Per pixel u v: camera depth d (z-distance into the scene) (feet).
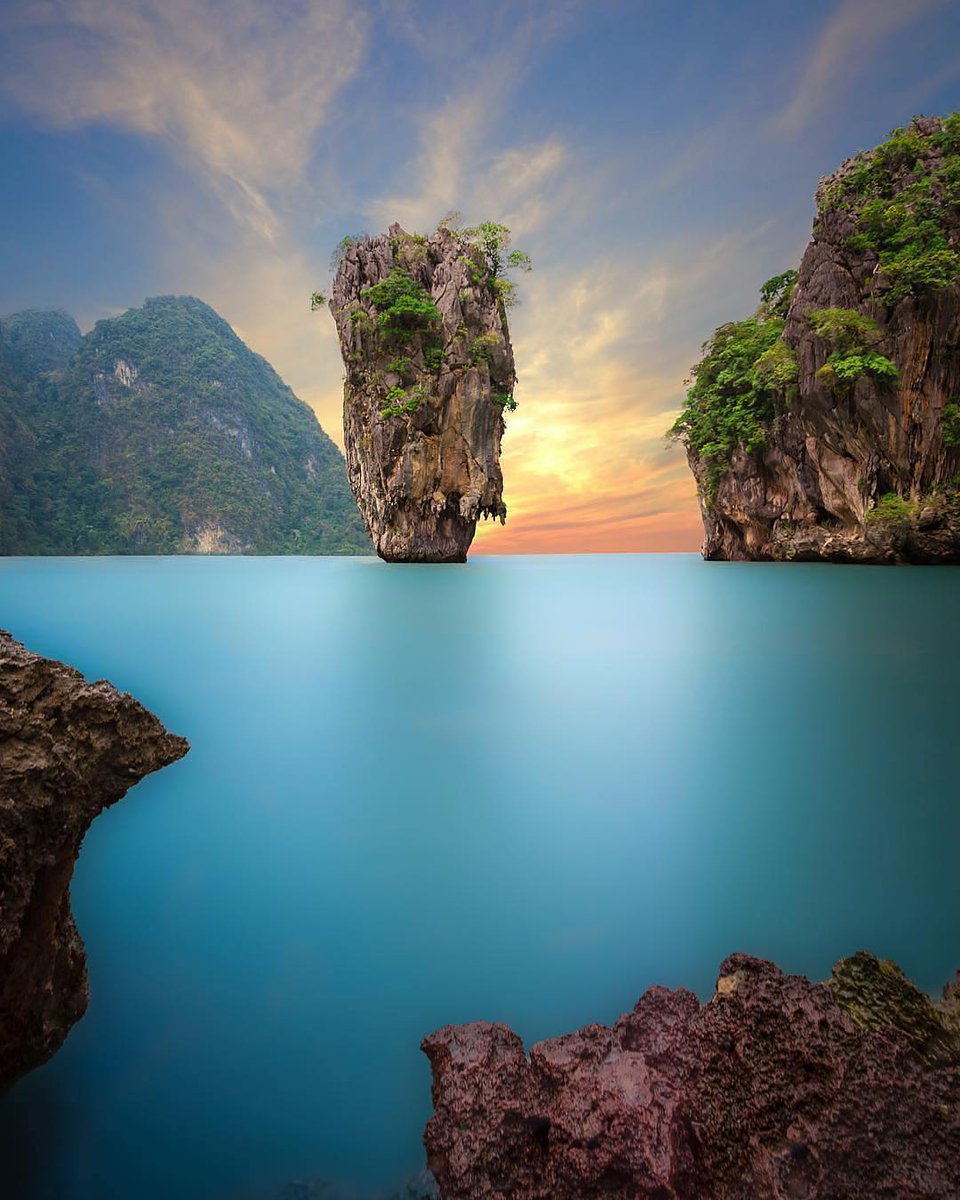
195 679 50.24
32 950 11.25
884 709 40.27
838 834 23.16
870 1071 9.91
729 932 17.63
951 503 100.42
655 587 96.68
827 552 123.24
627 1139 9.09
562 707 41.09
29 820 9.89
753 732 35.40
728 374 137.08
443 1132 10.01
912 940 17.13
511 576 124.88
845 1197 8.55
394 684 47.29
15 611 77.36
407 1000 14.48
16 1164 10.75
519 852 22.27
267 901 18.71
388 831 23.68
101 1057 12.77
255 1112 11.76
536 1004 14.98
